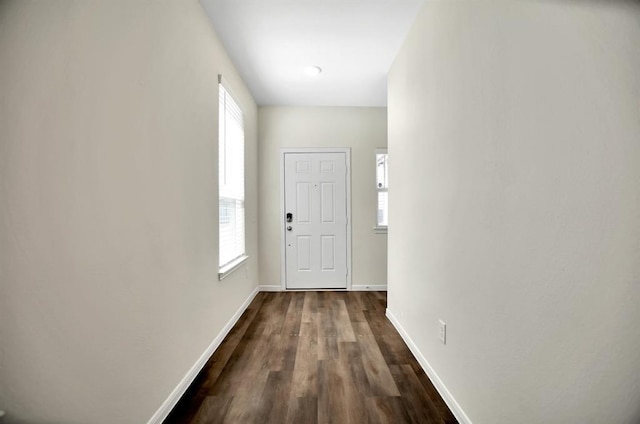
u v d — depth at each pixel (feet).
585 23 2.50
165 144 4.86
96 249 3.39
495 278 3.76
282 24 7.15
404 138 7.72
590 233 2.47
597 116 2.40
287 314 9.78
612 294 2.32
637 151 2.15
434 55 5.74
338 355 6.88
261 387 5.61
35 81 2.76
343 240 12.83
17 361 2.71
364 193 12.82
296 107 12.79
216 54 7.39
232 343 7.54
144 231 4.27
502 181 3.62
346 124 12.82
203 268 6.46
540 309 3.01
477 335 4.18
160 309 4.69
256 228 12.38
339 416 4.83
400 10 6.63
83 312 3.23
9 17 2.58
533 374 3.11
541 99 2.98
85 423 3.27
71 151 3.09
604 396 2.40
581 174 2.54
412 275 7.04
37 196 2.79
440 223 5.45
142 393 4.22
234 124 9.46
